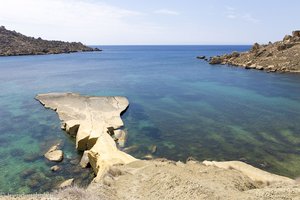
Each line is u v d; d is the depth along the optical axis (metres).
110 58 154.25
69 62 123.75
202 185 15.91
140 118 41.22
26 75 80.94
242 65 102.12
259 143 31.20
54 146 30.88
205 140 32.47
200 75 82.00
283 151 29.00
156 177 18.09
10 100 50.81
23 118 40.72
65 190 14.75
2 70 91.56
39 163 27.14
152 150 29.83
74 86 65.25
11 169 25.75
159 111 44.75
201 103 49.38
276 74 81.31
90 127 33.97
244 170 22.08
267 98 51.97
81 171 25.80
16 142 32.16
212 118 40.62
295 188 15.49
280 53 99.06
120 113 42.94
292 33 110.44
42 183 23.42
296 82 67.88
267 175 21.03
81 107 44.84
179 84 67.81
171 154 28.92
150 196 15.73
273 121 38.53
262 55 105.62
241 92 57.53
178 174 18.23
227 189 15.96
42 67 101.62
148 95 56.28
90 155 26.33
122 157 24.88
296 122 37.88
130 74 85.75
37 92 57.75
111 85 67.00
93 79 75.69
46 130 36.09
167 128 36.72
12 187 22.66
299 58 89.19
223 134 34.25
